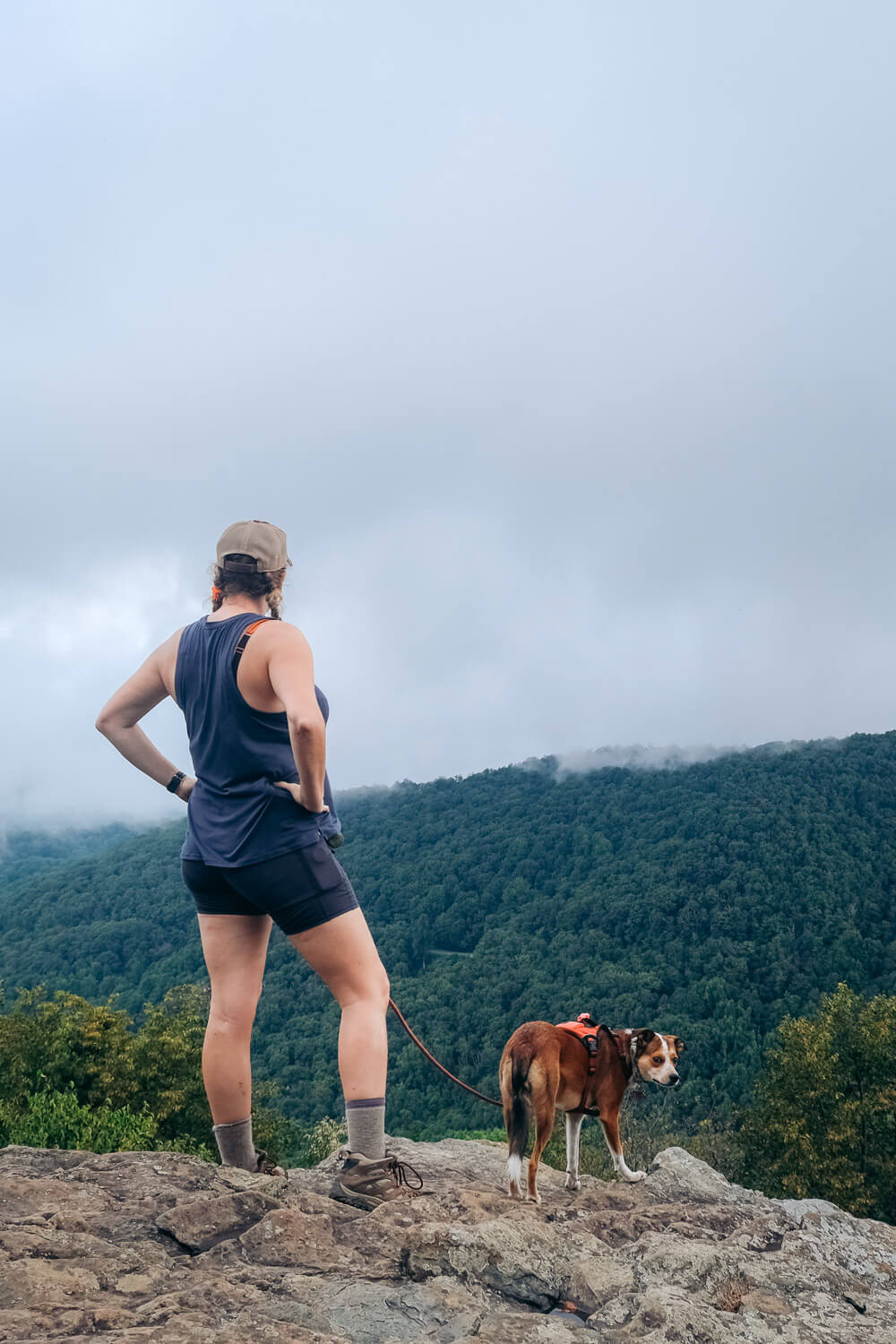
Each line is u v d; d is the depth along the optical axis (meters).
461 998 148.88
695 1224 3.34
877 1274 3.09
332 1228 2.54
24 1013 31.69
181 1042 30.75
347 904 2.96
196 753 2.98
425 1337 2.05
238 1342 1.76
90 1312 1.87
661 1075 5.00
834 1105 31.48
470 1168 4.49
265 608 3.17
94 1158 3.05
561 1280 2.52
